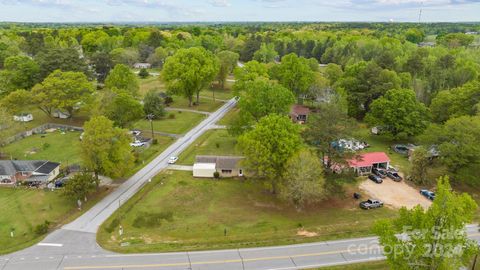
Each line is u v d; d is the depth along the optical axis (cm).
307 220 5191
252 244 4575
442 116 8469
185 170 6744
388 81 9469
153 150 7588
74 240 4575
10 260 4169
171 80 10525
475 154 5869
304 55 19088
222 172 6525
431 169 6888
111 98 8112
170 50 17725
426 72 11544
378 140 8556
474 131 6138
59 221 5034
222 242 4606
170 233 4803
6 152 7312
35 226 4906
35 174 6150
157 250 4394
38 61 11144
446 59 11400
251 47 18438
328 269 4091
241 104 7600
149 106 9588
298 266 4162
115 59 15075
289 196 5159
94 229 4828
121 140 5925
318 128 5588
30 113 9562
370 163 6750
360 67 10656
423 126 8038
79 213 5222
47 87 8662
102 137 5631
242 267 4125
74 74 9094
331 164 5859
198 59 10656
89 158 5750
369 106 9162
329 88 10225
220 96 12281
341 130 5562
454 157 6012
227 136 8462
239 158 6725
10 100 8400
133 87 10181
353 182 5550
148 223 5009
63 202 5544
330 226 5041
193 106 10962
